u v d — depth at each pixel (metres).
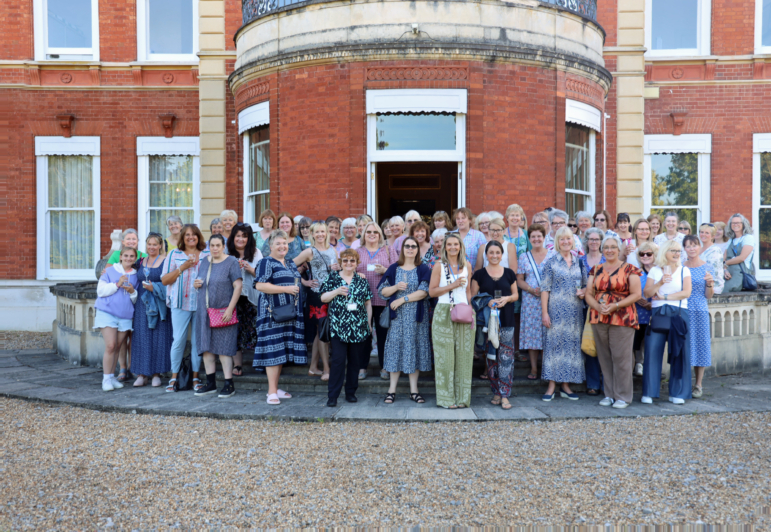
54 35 13.94
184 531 3.73
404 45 9.27
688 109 13.28
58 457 5.02
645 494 4.20
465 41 9.36
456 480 4.46
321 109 9.69
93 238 13.98
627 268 6.54
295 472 4.64
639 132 12.61
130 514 3.96
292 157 9.98
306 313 7.23
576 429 5.77
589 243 7.09
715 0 13.21
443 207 14.06
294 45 9.91
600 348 6.70
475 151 9.49
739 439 5.40
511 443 5.32
